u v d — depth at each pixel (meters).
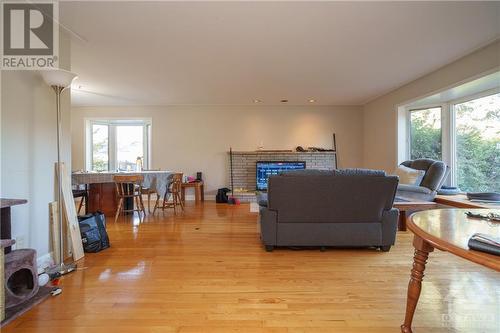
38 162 2.25
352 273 2.21
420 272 1.35
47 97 2.36
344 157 6.30
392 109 4.98
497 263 0.81
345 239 2.71
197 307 1.69
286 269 2.29
